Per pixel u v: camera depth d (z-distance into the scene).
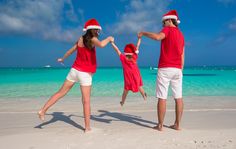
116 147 4.01
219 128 5.19
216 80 20.47
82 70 4.89
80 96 10.59
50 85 16.05
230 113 6.79
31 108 7.86
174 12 5.00
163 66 4.91
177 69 4.91
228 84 16.58
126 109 7.65
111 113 7.02
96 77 24.59
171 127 5.25
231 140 4.32
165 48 4.89
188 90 13.13
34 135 4.73
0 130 5.17
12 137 4.61
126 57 6.19
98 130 5.05
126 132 4.91
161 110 4.95
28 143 4.26
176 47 4.85
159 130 5.02
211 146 3.99
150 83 17.11
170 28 4.89
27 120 6.11
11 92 12.37
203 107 7.83
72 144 4.18
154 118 6.32
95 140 4.39
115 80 20.08
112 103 8.82
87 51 4.82
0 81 19.69
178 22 5.04
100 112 7.18
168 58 4.88
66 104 8.57
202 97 10.26
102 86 15.02
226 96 10.59
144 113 6.98
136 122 5.85
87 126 4.99
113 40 4.82
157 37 4.75
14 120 6.11
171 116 6.46
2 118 6.33
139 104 8.57
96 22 4.79
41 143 4.25
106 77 24.59
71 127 5.38
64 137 4.59
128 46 6.19
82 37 4.84
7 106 8.23
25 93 11.98
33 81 19.59
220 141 4.25
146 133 4.82
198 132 4.86
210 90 13.10
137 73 6.26
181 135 4.66
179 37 4.90
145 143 4.19
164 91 4.94
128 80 6.22
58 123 5.78
